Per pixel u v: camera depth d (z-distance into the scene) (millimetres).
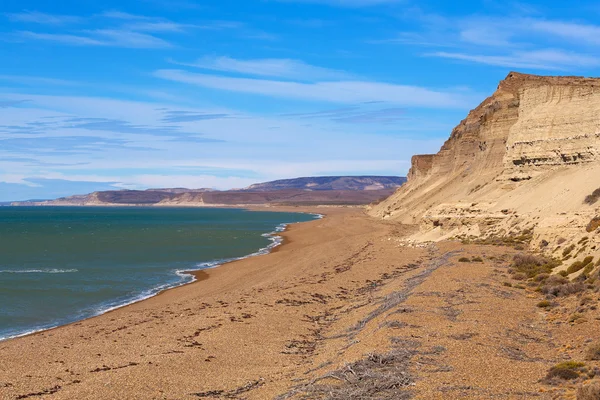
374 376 17766
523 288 33688
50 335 29828
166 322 31703
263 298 37812
